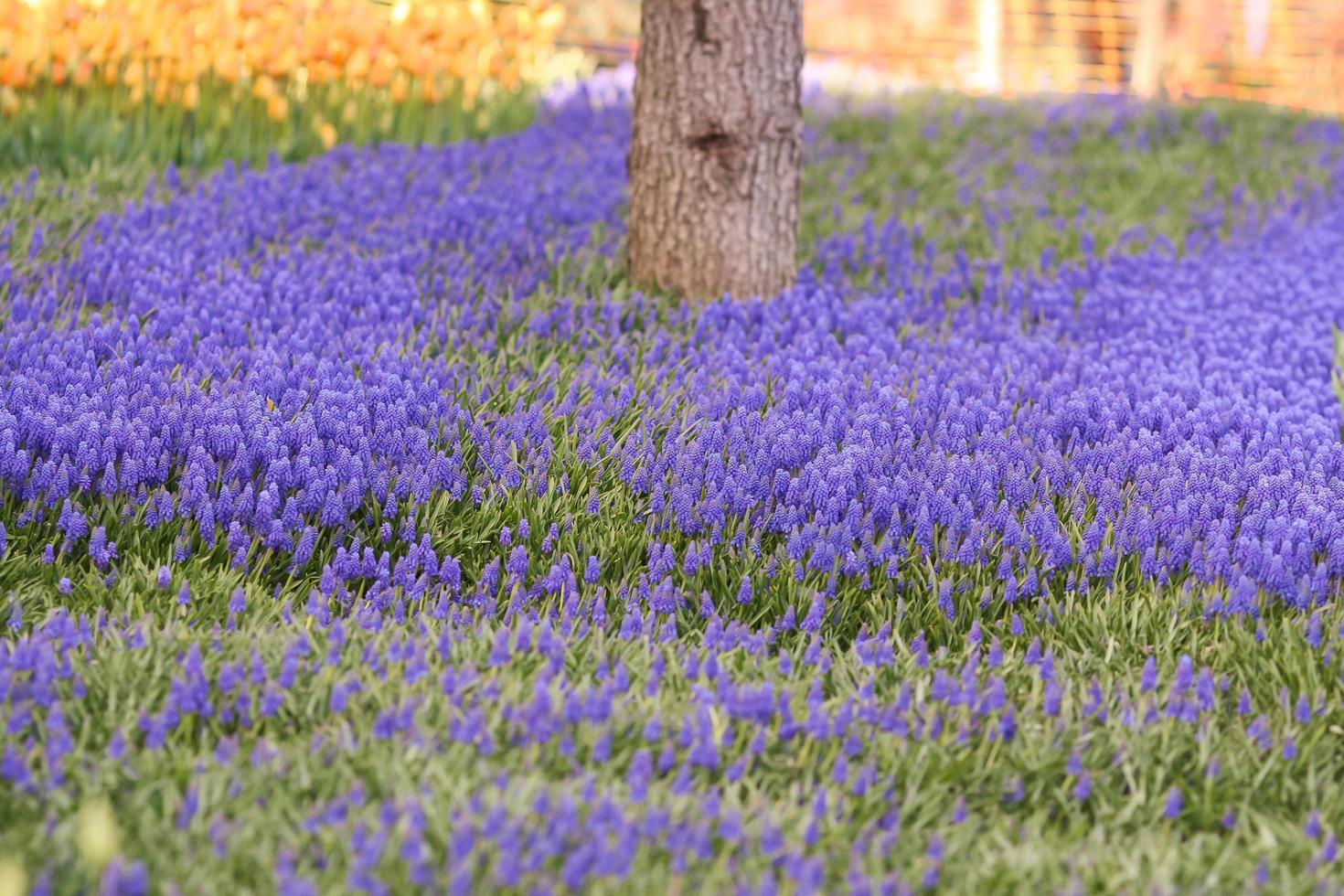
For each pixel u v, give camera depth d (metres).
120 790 3.99
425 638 4.95
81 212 9.64
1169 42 27.42
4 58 11.52
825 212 11.84
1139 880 3.94
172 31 12.14
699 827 3.83
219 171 11.16
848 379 7.29
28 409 5.86
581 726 4.40
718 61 8.95
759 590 5.69
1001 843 4.09
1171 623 5.41
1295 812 4.49
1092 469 6.41
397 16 13.86
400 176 11.56
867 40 28.34
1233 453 6.77
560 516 6.00
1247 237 11.80
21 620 4.97
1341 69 27.19
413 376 6.89
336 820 3.80
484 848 3.67
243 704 4.44
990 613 5.66
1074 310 9.62
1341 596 5.63
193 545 5.70
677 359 7.79
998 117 16.58
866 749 4.48
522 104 15.05
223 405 6.13
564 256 9.51
